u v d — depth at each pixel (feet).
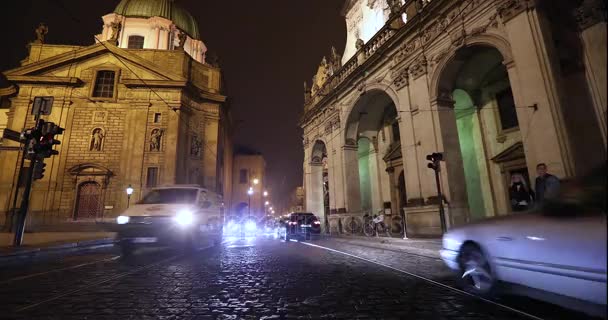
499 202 43.98
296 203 204.85
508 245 12.09
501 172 44.09
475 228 14.08
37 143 34.22
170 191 34.68
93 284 16.97
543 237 10.61
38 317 11.44
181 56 100.48
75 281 17.79
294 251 34.60
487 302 13.02
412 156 45.50
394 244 39.11
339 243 46.37
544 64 28.53
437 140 41.52
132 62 93.76
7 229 75.25
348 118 65.46
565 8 29.84
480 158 46.91
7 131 38.34
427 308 12.37
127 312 12.05
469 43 37.32
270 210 252.62
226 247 39.96
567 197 10.11
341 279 18.28
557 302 10.23
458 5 39.45
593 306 9.07
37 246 33.42
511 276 11.90
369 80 58.08
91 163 85.30
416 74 46.03
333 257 28.76
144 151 88.17
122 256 29.68
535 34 29.50
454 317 11.27
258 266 23.29
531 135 28.94
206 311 12.18
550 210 10.73
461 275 14.85
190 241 30.55
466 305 12.67
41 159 34.86
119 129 90.27
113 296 14.43
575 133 26.86
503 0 32.99
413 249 33.81
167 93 93.40
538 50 29.09
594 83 27.27
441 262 24.57
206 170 100.94
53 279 18.39
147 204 32.01
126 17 115.34
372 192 72.23
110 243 46.88
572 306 9.71
